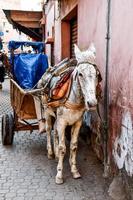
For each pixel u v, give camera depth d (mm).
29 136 7812
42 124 6445
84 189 4973
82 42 7211
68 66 5629
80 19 7434
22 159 6242
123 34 4504
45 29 16328
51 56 13734
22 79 7238
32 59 7453
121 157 4703
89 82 4383
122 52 4559
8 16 16094
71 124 5172
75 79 4785
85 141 7164
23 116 6605
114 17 4895
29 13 16219
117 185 4773
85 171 5648
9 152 6645
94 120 6352
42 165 5938
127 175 4461
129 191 4391
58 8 10938
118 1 4703
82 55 4574
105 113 5363
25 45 8508
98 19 5832
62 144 5188
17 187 5031
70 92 4926
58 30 11297
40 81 6316
